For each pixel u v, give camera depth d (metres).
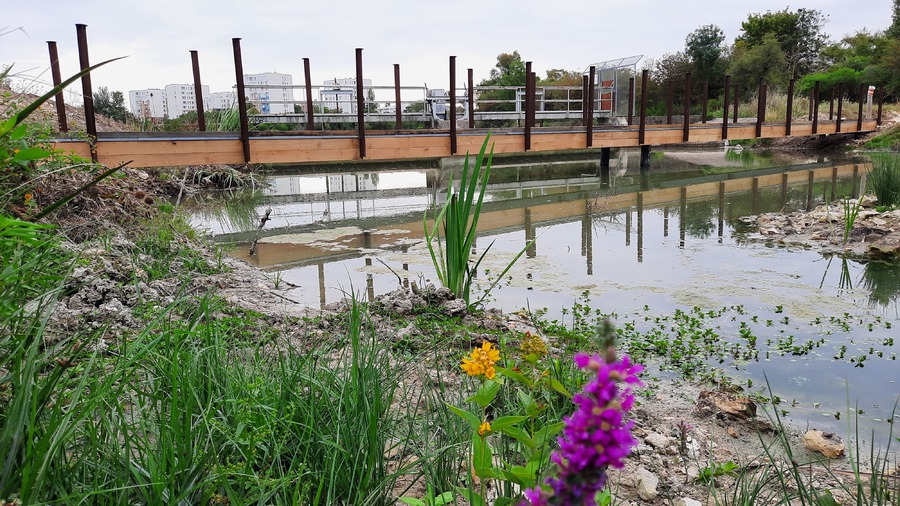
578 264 5.97
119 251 5.15
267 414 2.03
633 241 7.05
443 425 2.29
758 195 10.53
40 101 1.59
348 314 3.93
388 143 10.51
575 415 0.81
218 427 1.87
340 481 1.93
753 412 2.90
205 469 1.72
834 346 3.81
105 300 3.85
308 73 13.80
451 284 4.62
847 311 4.47
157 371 2.27
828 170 14.15
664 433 2.72
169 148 8.74
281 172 15.24
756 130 16.88
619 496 2.23
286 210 9.67
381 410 2.18
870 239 6.71
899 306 4.57
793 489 2.28
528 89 11.90
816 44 43.66
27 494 1.29
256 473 1.83
